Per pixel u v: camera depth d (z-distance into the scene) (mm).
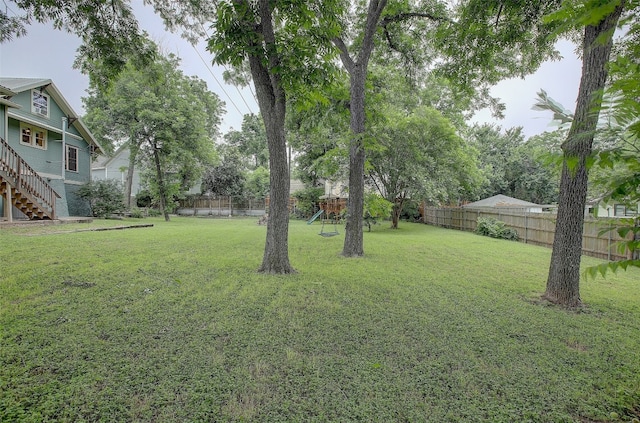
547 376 2369
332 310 3592
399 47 8555
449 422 1868
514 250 8812
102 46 5070
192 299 3816
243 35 4195
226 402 1987
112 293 3887
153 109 16750
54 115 14047
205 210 27641
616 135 1246
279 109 5203
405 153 13805
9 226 9469
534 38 5797
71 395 1982
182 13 6012
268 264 5312
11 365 2258
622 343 2961
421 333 3053
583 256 8648
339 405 1988
